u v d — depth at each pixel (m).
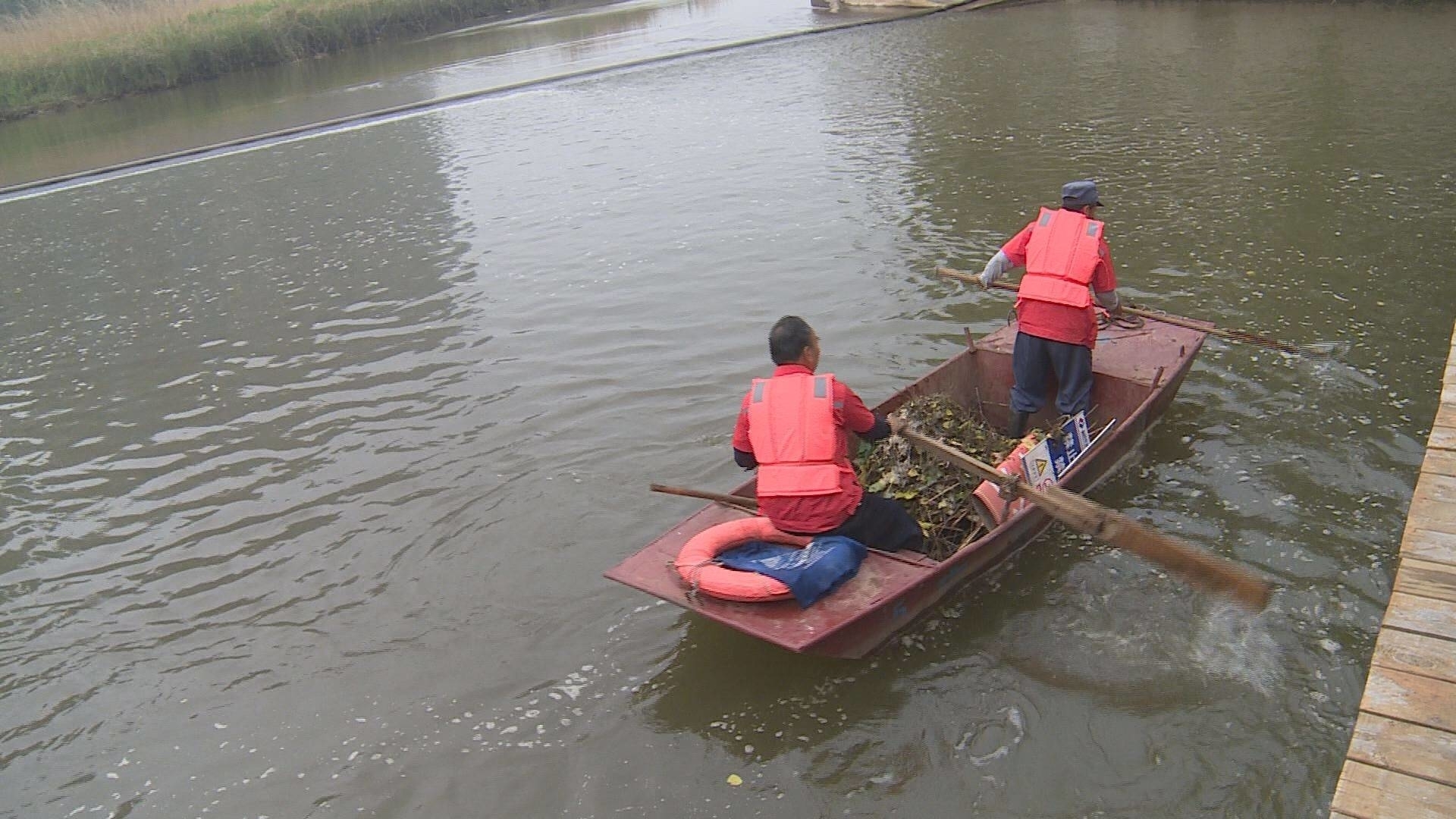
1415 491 4.68
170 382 9.16
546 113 18.64
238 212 14.50
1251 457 6.23
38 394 9.27
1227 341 7.65
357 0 31.86
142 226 14.35
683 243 10.96
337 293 10.86
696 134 15.63
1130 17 21.56
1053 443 5.67
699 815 4.30
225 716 5.11
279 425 8.09
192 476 7.48
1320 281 8.51
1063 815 4.15
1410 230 9.34
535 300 9.96
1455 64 14.73
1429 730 3.49
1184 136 12.78
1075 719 4.57
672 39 26.09
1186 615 5.10
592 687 5.03
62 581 6.40
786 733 4.65
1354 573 5.23
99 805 4.65
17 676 5.57
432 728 4.88
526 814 4.38
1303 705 4.53
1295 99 13.88
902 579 4.85
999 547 5.36
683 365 8.21
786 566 4.75
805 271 9.81
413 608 5.75
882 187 12.05
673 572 4.94
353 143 18.08
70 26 26.83
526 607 5.64
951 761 4.43
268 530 6.65
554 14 35.66
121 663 5.58
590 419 7.54
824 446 4.92
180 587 6.18
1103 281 6.17
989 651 4.98
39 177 17.98
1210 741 4.40
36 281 12.47
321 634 5.62
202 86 26.42
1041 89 16.06
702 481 6.64
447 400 8.12
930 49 20.52
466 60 26.52
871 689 4.83
